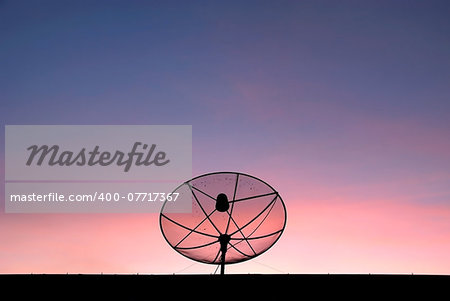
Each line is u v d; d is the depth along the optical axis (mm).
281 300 9094
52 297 9062
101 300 9070
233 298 9141
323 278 9297
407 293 9172
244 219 10523
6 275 9195
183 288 9180
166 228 10273
